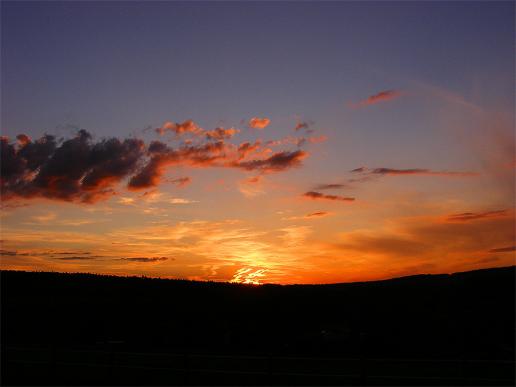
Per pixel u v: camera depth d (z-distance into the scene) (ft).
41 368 75.97
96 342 138.82
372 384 61.46
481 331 137.39
